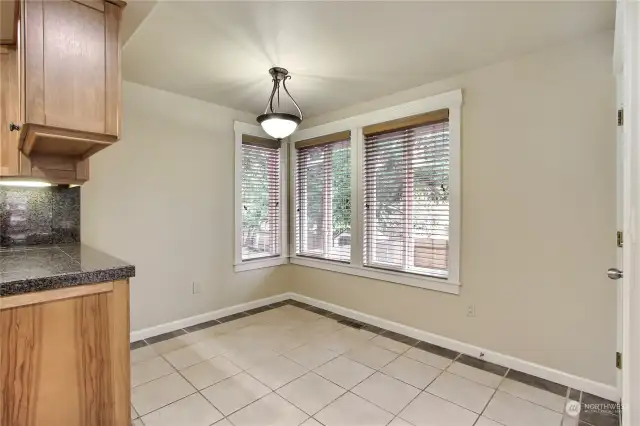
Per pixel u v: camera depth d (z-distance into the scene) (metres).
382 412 1.91
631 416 1.03
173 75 2.69
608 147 2.02
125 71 2.62
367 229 3.35
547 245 2.25
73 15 1.46
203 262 3.36
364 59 2.41
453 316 2.72
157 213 3.03
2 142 1.83
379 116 3.17
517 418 1.86
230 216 3.57
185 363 2.50
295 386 2.19
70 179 2.02
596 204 2.06
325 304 3.75
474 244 2.59
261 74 2.67
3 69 1.82
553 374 2.23
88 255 1.82
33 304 1.22
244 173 3.73
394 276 3.09
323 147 3.76
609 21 1.92
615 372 2.01
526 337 2.35
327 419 1.85
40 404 1.22
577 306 2.14
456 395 2.08
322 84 2.86
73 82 1.46
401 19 1.91
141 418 1.85
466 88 2.62
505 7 1.79
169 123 3.09
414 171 2.99
